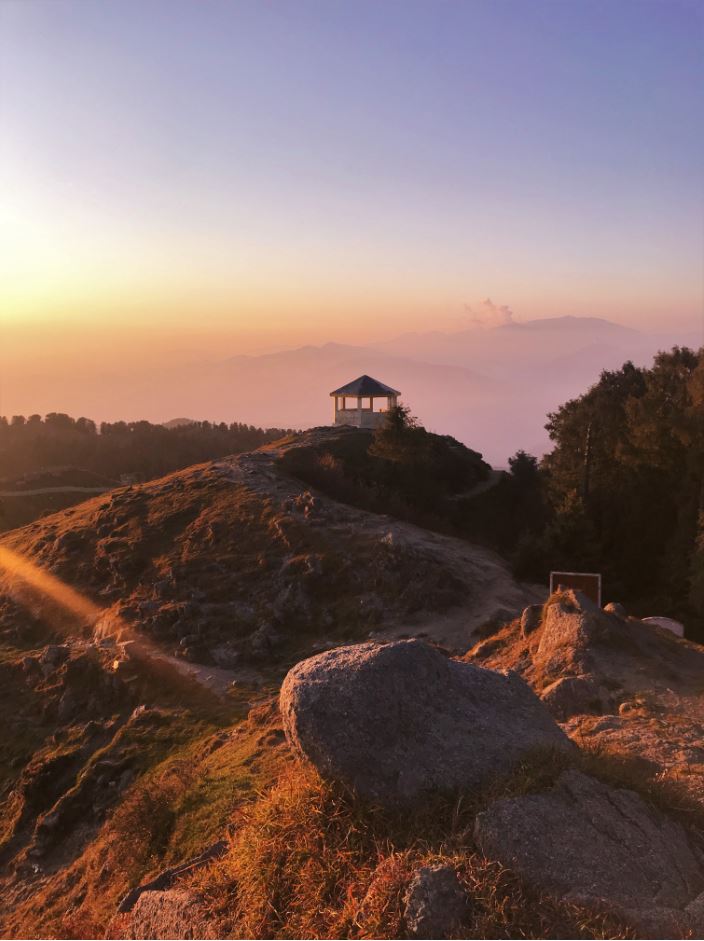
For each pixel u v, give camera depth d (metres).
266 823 7.54
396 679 7.88
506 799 6.57
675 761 10.27
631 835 6.46
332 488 55.34
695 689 14.34
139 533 48.22
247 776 16.06
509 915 5.56
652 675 15.10
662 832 6.70
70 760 27.72
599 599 25.84
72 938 13.91
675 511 48.19
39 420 181.12
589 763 7.63
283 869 7.02
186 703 30.03
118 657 34.34
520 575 42.53
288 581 39.22
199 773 17.86
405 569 38.59
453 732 7.65
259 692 30.16
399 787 7.22
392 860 6.27
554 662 16.50
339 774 7.48
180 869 8.91
